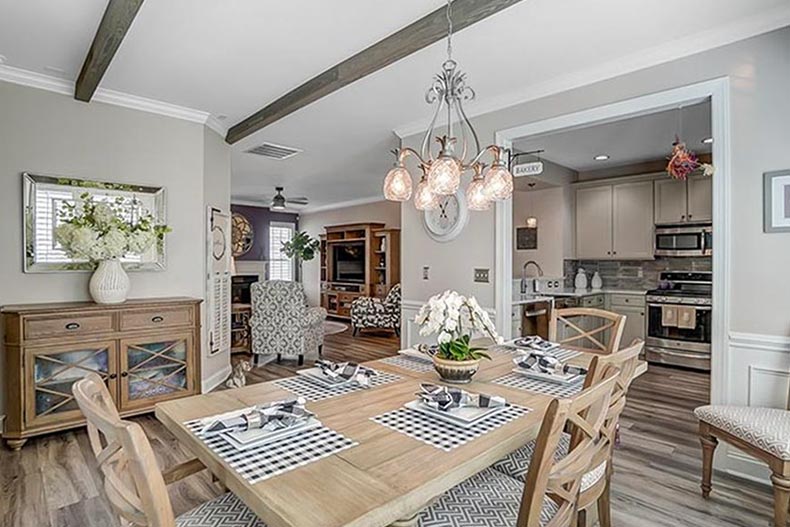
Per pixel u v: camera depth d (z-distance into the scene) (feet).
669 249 17.75
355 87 11.23
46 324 9.74
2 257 10.34
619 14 7.80
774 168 7.87
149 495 2.80
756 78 8.05
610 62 9.70
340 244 31.71
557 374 6.49
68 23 8.22
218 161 14.85
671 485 7.98
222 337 15.28
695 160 11.25
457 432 4.47
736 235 8.27
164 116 12.76
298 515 3.02
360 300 25.18
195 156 13.42
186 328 11.79
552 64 9.82
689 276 18.10
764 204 7.97
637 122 13.51
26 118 10.60
